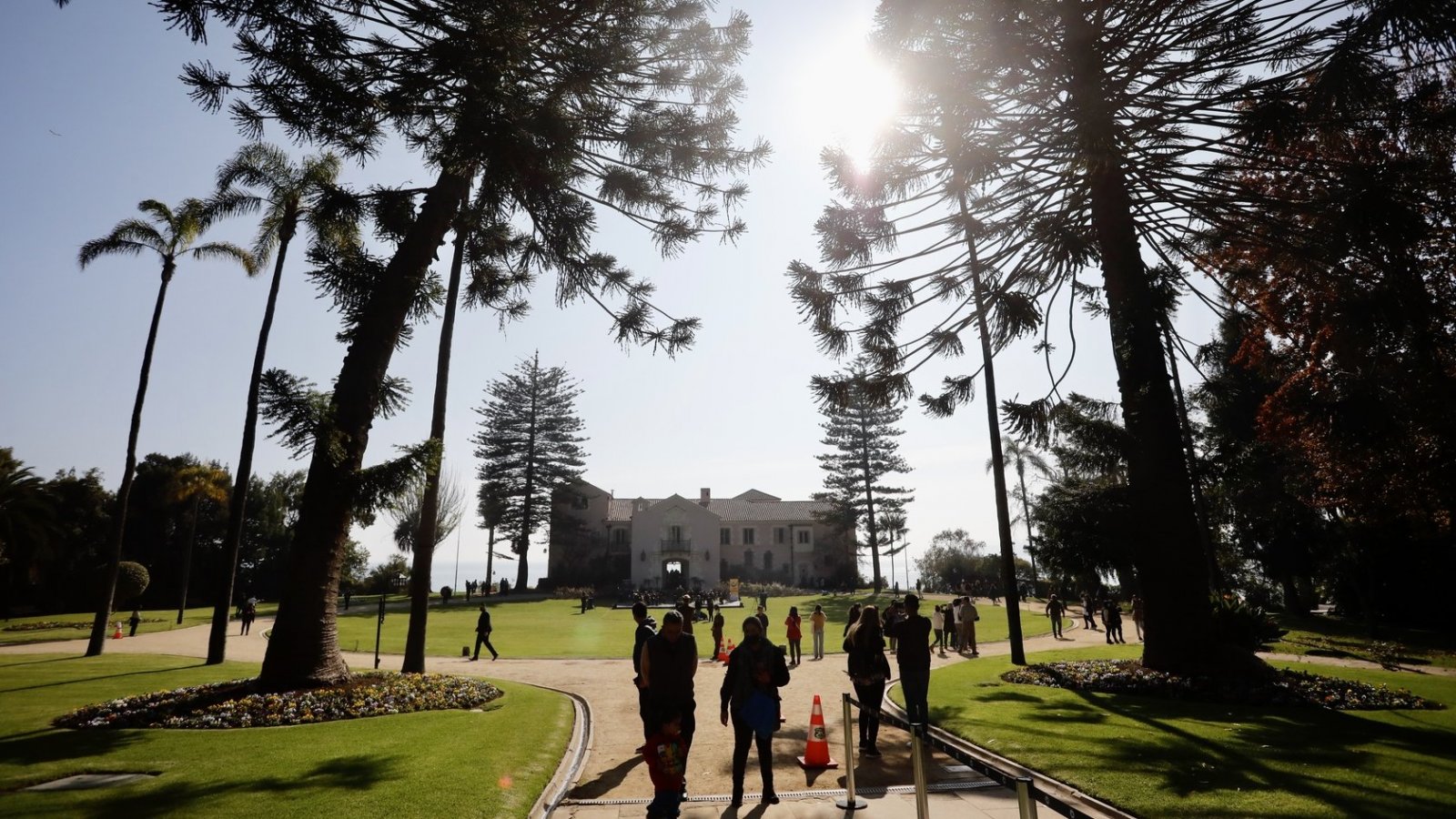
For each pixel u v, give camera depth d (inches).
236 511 772.0
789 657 860.0
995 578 2600.9
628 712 470.3
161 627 1402.6
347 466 478.3
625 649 967.6
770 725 266.7
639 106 561.3
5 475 1716.3
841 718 455.2
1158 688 477.7
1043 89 451.2
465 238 674.8
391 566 2519.7
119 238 884.0
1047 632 1189.7
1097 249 584.7
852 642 351.9
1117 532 617.3
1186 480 531.8
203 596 2396.7
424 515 623.5
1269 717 397.7
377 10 406.3
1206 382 623.2
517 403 2741.1
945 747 186.5
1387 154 557.6
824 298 621.0
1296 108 366.0
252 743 337.4
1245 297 705.6
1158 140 506.9
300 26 383.2
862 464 2637.8
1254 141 390.0
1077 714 406.6
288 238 868.6
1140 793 250.7
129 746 330.0
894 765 321.4
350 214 506.9
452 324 689.6
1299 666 633.0
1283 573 1414.9
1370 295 481.7
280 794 251.4
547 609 1881.2
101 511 2176.4
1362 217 404.2
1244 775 267.9
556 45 485.7
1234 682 474.6
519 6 402.3
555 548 2839.6
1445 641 1001.5
